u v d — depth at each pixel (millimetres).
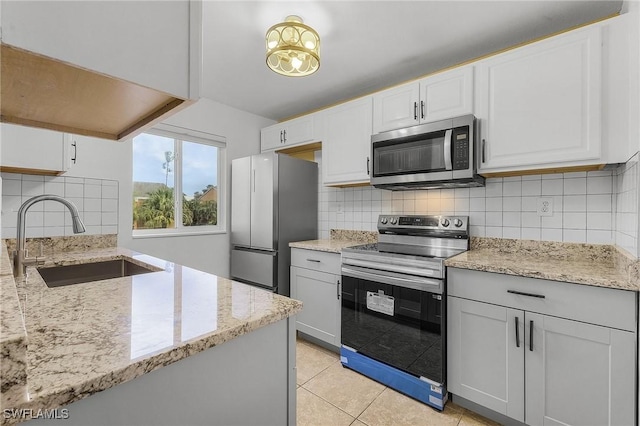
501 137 1776
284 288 2803
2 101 636
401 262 1897
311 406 1730
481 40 1940
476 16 1707
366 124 2430
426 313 1777
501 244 2062
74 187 2172
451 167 1894
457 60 2189
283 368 921
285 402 928
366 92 2766
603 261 1698
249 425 828
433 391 1716
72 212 1328
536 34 1871
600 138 1479
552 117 1609
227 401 774
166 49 513
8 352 410
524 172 1847
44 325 737
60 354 590
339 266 2338
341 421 1605
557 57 1596
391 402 1771
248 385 826
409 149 2113
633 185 1311
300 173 2996
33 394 455
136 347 627
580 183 1796
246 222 2986
